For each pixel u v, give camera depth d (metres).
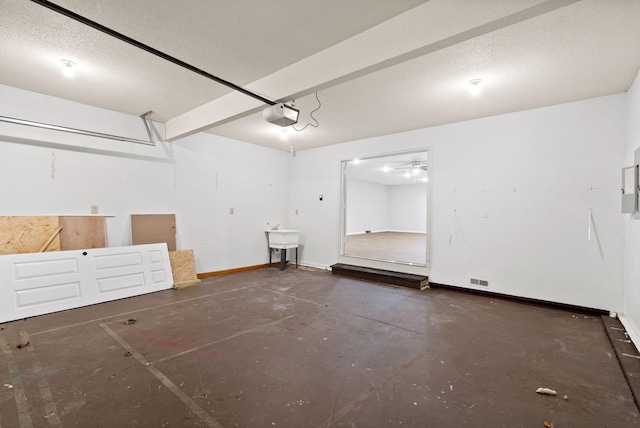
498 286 4.18
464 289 4.46
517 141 4.05
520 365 2.33
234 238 5.84
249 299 4.04
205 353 2.49
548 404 1.85
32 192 3.63
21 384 2.02
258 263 6.30
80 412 1.75
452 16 1.96
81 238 3.93
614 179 3.43
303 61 2.76
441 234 4.70
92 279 3.82
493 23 1.86
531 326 3.14
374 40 2.30
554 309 3.71
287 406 1.82
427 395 1.94
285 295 4.24
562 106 3.74
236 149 5.84
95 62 2.84
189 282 4.72
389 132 5.14
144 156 4.60
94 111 4.08
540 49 2.47
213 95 3.67
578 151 3.64
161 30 2.32
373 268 5.48
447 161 4.64
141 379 2.10
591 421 1.70
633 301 3.00
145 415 1.73
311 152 6.51
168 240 4.80
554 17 2.04
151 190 4.68
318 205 6.37
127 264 4.18
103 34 2.37
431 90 3.34
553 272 3.78
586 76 2.98
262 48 2.59
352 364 2.33
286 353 2.50
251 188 6.13
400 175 11.31
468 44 2.39
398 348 2.61
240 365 2.30
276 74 3.00
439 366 2.31
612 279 3.43
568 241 3.70
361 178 12.44
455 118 4.35
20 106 3.51
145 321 3.20
